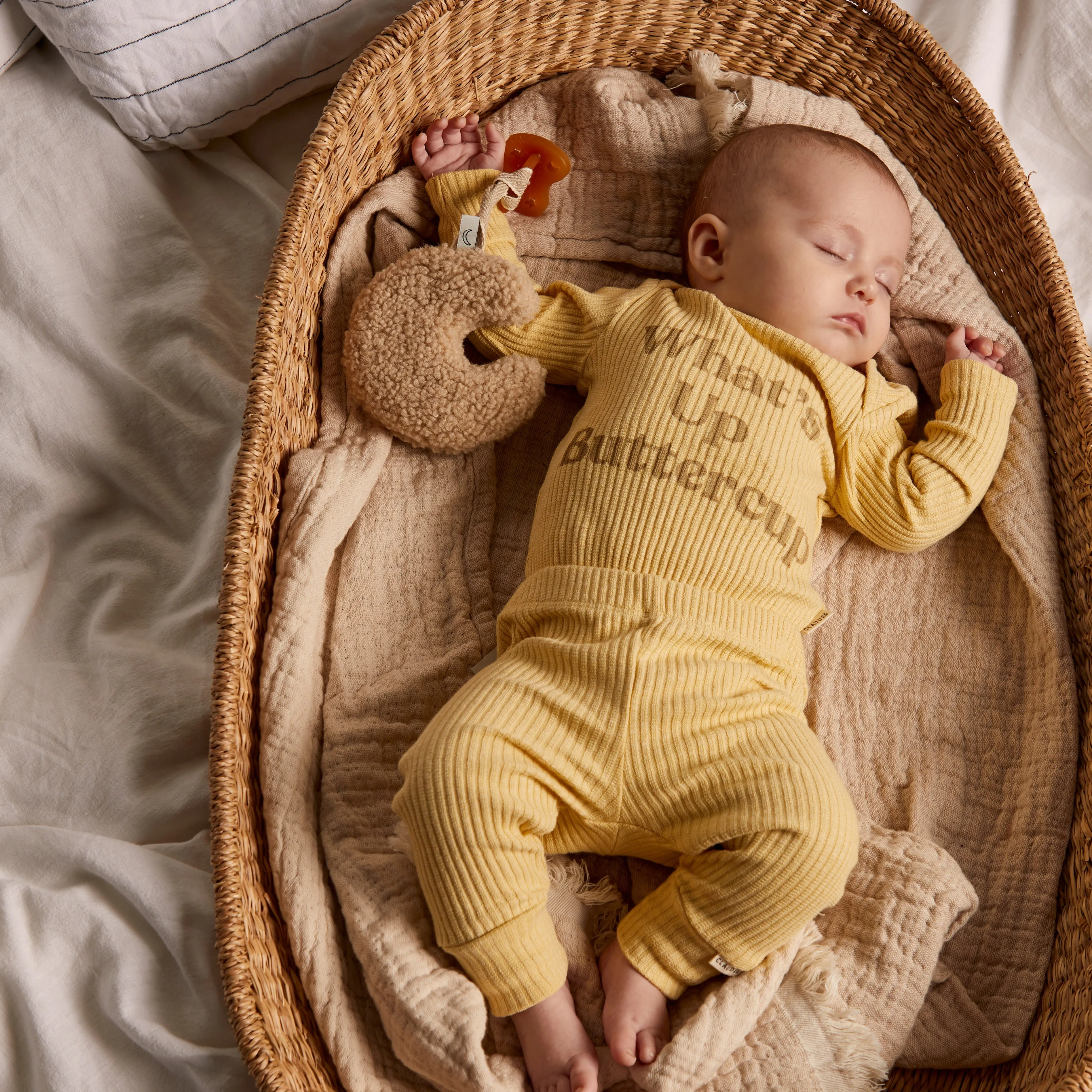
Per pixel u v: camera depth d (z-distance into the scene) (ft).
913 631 5.68
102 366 5.95
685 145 6.15
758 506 4.86
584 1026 4.50
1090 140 6.87
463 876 4.13
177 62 6.07
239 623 4.67
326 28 6.17
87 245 6.18
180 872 4.89
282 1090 3.89
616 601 4.64
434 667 5.26
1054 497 5.72
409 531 5.58
